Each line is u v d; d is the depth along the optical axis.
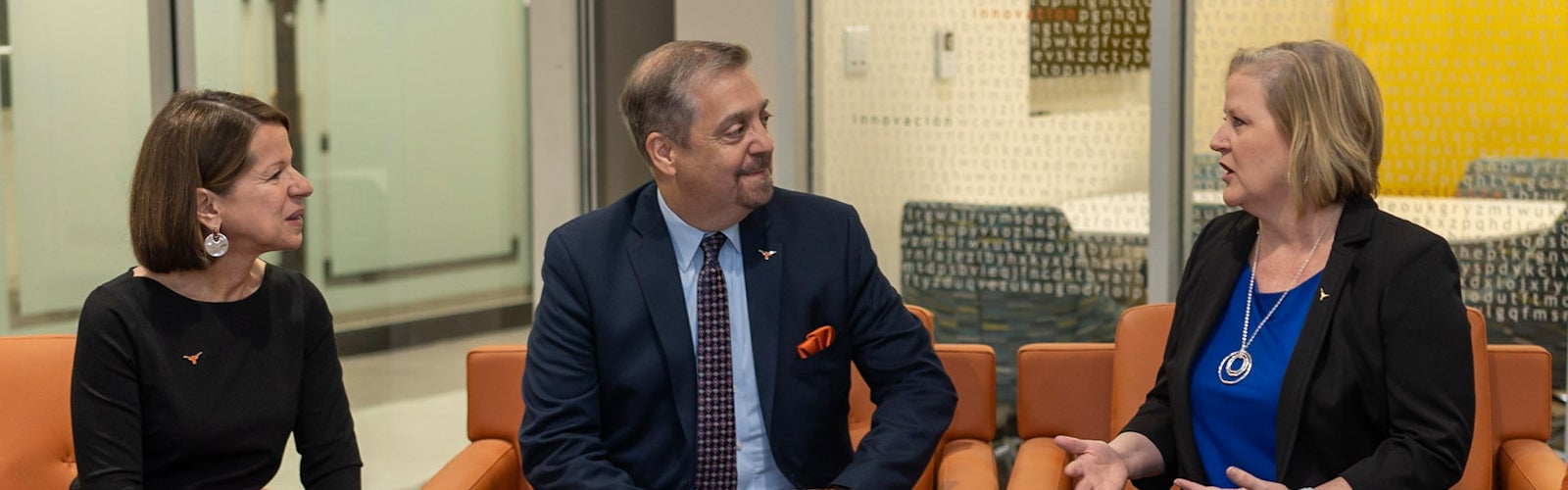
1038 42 3.54
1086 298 3.60
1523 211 3.22
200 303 2.25
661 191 2.30
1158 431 2.23
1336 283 2.04
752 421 2.30
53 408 2.54
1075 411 2.62
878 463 2.19
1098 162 3.52
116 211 3.90
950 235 3.72
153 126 2.21
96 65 3.85
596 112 4.39
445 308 4.60
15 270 3.96
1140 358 2.56
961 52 3.62
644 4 4.47
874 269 2.35
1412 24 3.25
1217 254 2.21
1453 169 3.27
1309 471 2.07
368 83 4.37
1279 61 2.06
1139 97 3.45
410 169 4.47
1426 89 3.27
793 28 3.72
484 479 2.47
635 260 2.28
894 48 3.69
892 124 3.73
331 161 4.32
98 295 2.21
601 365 2.28
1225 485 2.14
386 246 4.48
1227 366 2.13
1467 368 2.01
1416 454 1.97
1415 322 1.99
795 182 3.79
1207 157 3.43
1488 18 3.18
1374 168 2.06
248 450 2.30
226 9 4.01
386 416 4.55
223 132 2.20
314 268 4.36
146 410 2.23
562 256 2.30
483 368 2.69
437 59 4.47
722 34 3.90
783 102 3.76
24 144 3.88
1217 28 3.38
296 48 4.19
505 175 4.62
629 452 2.29
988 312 3.72
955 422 2.59
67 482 2.54
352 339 4.46
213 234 2.22
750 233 2.31
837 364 2.32
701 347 2.28
